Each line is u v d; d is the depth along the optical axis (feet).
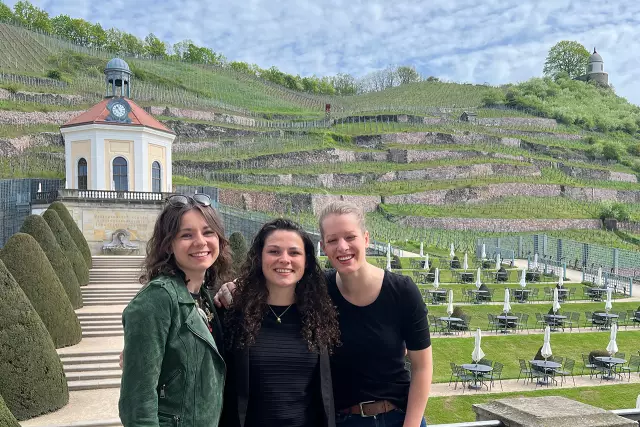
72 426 43.32
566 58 643.45
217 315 15.58
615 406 66.33
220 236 15.62
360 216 15.84
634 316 109.81
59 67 359.25
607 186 321.32
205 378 13.52
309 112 439.63
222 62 604.49
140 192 139.54
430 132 336.70
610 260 183.21
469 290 121.08
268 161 279.28
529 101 447.83
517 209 272.92
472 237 224.94
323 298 15.47
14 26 421.59
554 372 74.43
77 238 112.98
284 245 15.10
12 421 27.50
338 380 16.08
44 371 47.11
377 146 325.01
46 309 63.93
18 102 275.18
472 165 304.91
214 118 341.62
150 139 153.07
